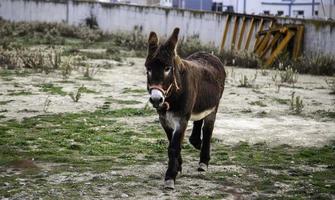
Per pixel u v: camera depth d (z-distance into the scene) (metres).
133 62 23.50
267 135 10.91
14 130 10.60
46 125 11.14
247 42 26.27
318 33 24.25
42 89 15.45
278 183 7.63
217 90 8.00
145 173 7.90
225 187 7.37
